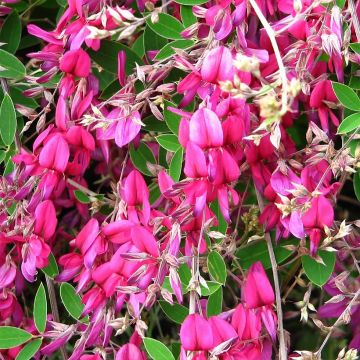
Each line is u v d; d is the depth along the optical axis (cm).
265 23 25
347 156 28
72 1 28
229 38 29
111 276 27
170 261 26
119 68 29
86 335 28
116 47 30
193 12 29
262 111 22
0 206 29
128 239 27
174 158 29
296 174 29
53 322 29
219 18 27
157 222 27
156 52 30
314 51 28
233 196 26
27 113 31
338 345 37
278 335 29
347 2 30
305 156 29
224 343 25
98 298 28
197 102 30
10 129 30
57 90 32
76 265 29
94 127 28
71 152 30
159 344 27
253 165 29
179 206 26
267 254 31
